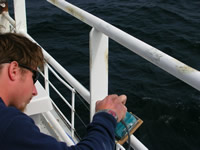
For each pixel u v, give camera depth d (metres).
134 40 1.16
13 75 0.97
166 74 7.59
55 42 8.74
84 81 6.80
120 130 1.32
